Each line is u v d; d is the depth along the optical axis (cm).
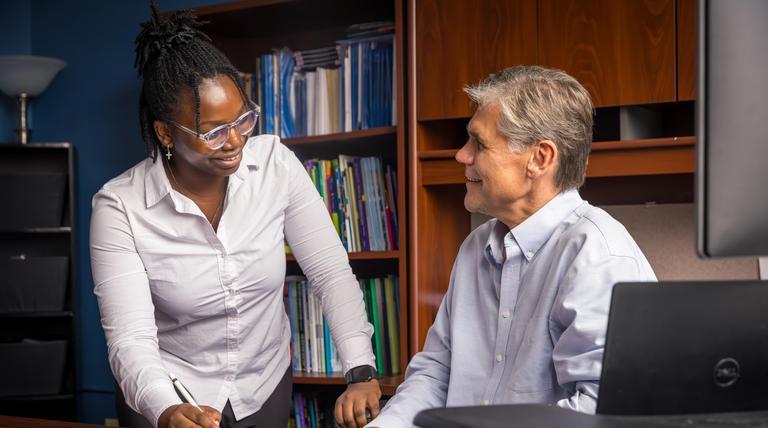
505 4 252
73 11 397
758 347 90
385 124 284
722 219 80
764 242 81
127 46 385
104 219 182
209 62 173
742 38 80
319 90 298
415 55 265
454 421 79
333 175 291
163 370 166
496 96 142
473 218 304
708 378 88
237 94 175
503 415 81
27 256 395
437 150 267
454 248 287
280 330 206
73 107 397
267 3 294
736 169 80
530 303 145
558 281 138
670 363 87
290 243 204
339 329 196
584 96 143
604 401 86
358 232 288
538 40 247
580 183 146
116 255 181
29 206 373
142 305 179
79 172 395
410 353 266
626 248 135
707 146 80
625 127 238
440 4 262
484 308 155
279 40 337
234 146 172
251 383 199
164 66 173
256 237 190
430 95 262
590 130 145
